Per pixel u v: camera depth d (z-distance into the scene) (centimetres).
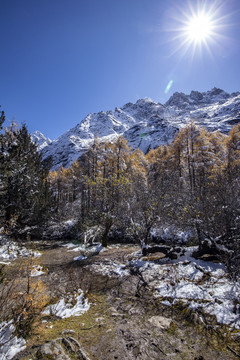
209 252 947
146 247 1216
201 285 680
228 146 2600
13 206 1611
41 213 2047
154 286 730
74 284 793
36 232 2114
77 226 2200
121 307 598
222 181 1032
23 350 393
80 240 1958
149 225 1333
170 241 1542
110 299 657
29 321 472
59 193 4038
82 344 418
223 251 845
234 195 943
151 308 582
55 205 2692
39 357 362
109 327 488
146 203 1349
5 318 475
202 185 1196
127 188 1494
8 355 373
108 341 431
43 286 598
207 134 2789
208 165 1900
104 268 1012
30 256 650
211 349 402
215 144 2756
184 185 1484
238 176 1114
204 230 995
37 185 2011
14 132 1850
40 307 536
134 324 502
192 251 1036
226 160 1980
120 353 392
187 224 1057
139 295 674
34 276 892
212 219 948
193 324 489
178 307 569
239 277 666
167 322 505
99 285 784
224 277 725
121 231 1941
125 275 880
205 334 450
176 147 2573
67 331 466
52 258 1315
